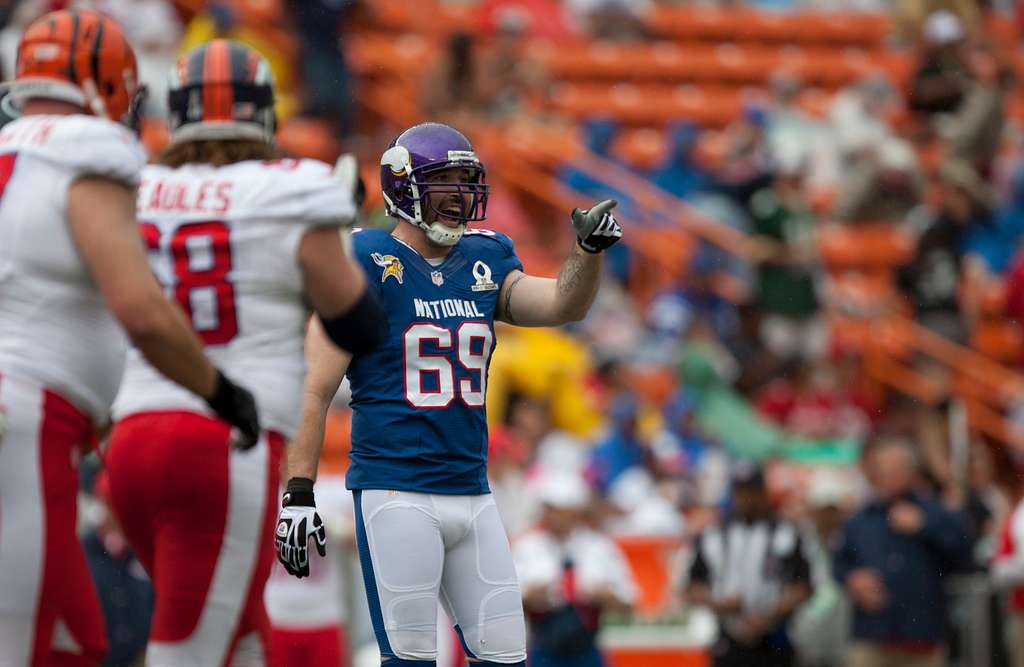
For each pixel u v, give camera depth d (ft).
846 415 156.35
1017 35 260.01
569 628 96.12
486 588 58.39
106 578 96.02
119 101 48.19
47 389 44.60
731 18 244.42
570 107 215.10
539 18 230.07
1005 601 110.73
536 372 140.87
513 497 110.73
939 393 136.98
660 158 195.62
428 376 58.29
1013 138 219.41
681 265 175.11
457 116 187.83
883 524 110.93
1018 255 185.68
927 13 240.94
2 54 151.64
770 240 167.32
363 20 209.05
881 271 192.24
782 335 165.68
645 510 121.39
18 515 43.93
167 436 48.26
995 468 166.91
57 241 44.37
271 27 184.44
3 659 43.83
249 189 49.24
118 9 165.07
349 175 58.80
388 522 57.26
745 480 107.65
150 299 43.11
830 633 115.96
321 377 56.70
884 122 207.31
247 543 48.67
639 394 156.35
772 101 219.20
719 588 106.63
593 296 59.72
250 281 49.01
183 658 47.96
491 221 172.96
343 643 97.04
